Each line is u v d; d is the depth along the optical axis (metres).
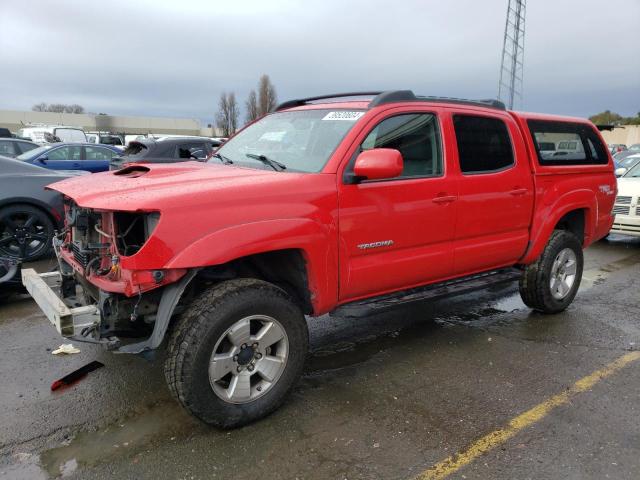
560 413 3.32
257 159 3.88
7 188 6.45
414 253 3.83
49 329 4.66
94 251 3.10
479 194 4.15
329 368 3.98
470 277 4.50
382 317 5.18
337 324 4.96
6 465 2.74
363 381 3.76
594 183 5.33
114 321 2.95
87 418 3.21
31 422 3.15
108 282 2.89
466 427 3.15
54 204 6.75
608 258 8.20
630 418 3.28
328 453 2.88
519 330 4.84
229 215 2.89
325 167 3.36
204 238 2.79
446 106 4.07
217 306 2.86
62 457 2.82
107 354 4.14
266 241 2.97
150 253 2.68
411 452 2.89
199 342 2.80
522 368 4.00
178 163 4.01
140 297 2.80
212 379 2.88
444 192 3.90
